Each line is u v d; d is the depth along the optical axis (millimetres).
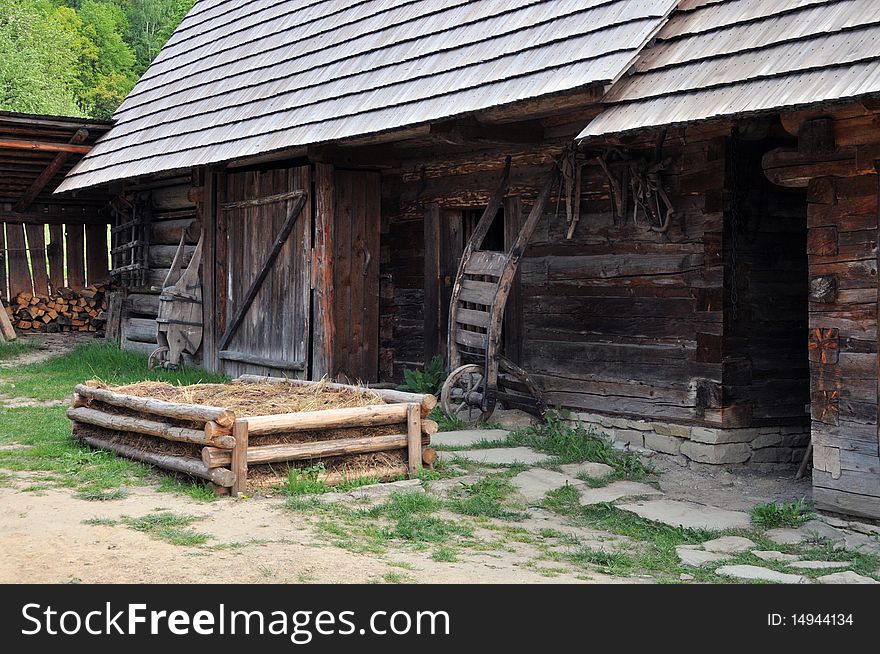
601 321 9773
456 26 10641
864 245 6715
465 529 6824
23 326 19250
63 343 18188
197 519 6629
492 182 11156
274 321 12977
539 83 8609
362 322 12469
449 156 11711
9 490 7316
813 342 7008
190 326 14453
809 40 6941
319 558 5895
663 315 9188
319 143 10891
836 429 6883
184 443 7723
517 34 9625
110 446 8492
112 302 18391
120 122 16359
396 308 12633
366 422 7895
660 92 7605
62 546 5926
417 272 12289
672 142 9086
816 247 6980
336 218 12234
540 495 7828
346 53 12125
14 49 37906
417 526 6773
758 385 8922
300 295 12469
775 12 7445
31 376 13719
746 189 8844
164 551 5891
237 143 12375
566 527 7141
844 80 6320
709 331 8789
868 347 6695
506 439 9602
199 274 14547
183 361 14797
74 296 20062
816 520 7027
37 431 9594
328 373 12031
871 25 6602
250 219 13438
